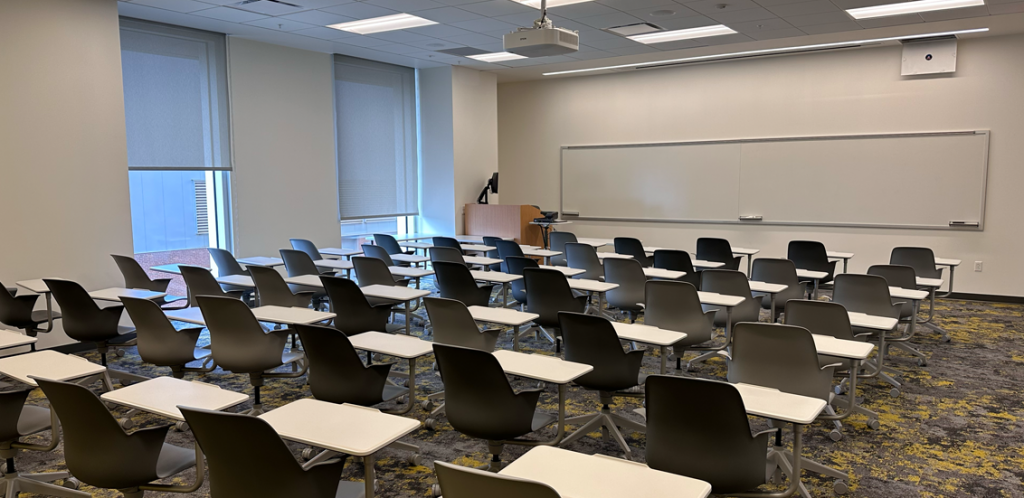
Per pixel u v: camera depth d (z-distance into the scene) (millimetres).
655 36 8461
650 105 11406
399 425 2586
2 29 5875
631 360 3855
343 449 2365
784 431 4250
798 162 10164
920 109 9250
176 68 7785
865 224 9734
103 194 6652
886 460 3900
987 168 8883
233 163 8422
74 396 2594
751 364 3695
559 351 6145
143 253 9180
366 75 10375
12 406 3068
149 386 3027
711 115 10844
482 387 3193
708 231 11023
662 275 6332
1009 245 8859
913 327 5531
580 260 7617
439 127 11180
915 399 4980
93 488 3613
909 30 8148
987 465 3840
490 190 11430
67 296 4828
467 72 11266
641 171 11570
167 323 4309
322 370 3682
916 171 9328
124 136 6789
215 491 2488
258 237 8766
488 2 6621
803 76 10023
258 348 4199
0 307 5285
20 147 6051
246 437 2301
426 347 3779
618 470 2217
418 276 6320
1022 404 4879
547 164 12625
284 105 8984
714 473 2725
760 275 6480
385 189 10867
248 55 8492
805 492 3275
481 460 3906
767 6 6832
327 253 8297
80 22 6379
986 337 6918
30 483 3242
